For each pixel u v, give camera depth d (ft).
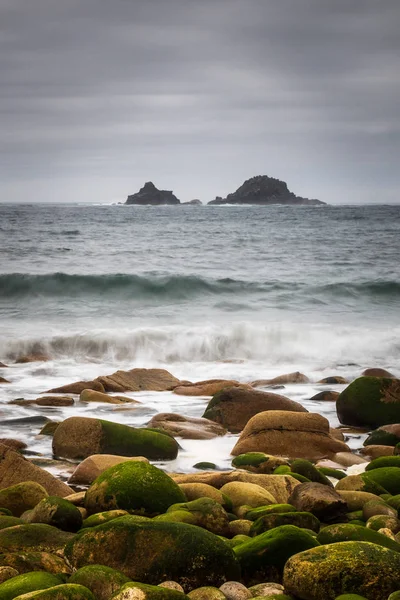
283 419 35.96
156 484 24.62
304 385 51.13
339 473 31.45
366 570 18.08
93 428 33.63
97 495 24.41
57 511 22.65
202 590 18.01
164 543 19.61
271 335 65.62
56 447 33.63
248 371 56.75
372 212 350.64
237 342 64.69
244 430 36.09
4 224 206.18
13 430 37.86
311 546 20.56
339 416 42.45
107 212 330.75
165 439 33.96
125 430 33.91
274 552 20.27
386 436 37.42
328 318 76.79
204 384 49.06
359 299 88.99
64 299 86.89
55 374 53.72
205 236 172.14
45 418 39.70
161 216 289.12
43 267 110.42
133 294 89.86
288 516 22.93
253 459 32.37
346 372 55.72
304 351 63.93
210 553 19.44
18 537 20.99
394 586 17.93
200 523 22.63
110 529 20.13
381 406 41.37
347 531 21.47
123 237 165.48
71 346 62.08
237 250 140.46
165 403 44.96
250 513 24.30
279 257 129.80
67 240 153.99
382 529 22.95
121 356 61.57
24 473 28.32
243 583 19.97
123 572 19.26
